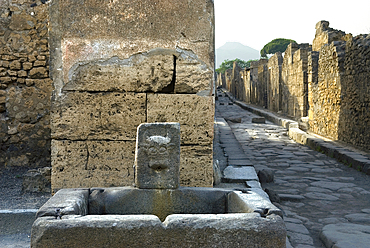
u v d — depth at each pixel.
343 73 9.55
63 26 3.73
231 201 2.71
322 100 11.31
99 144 3.81
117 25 3.74
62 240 2.04
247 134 13.03
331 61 10.40
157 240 2.06
